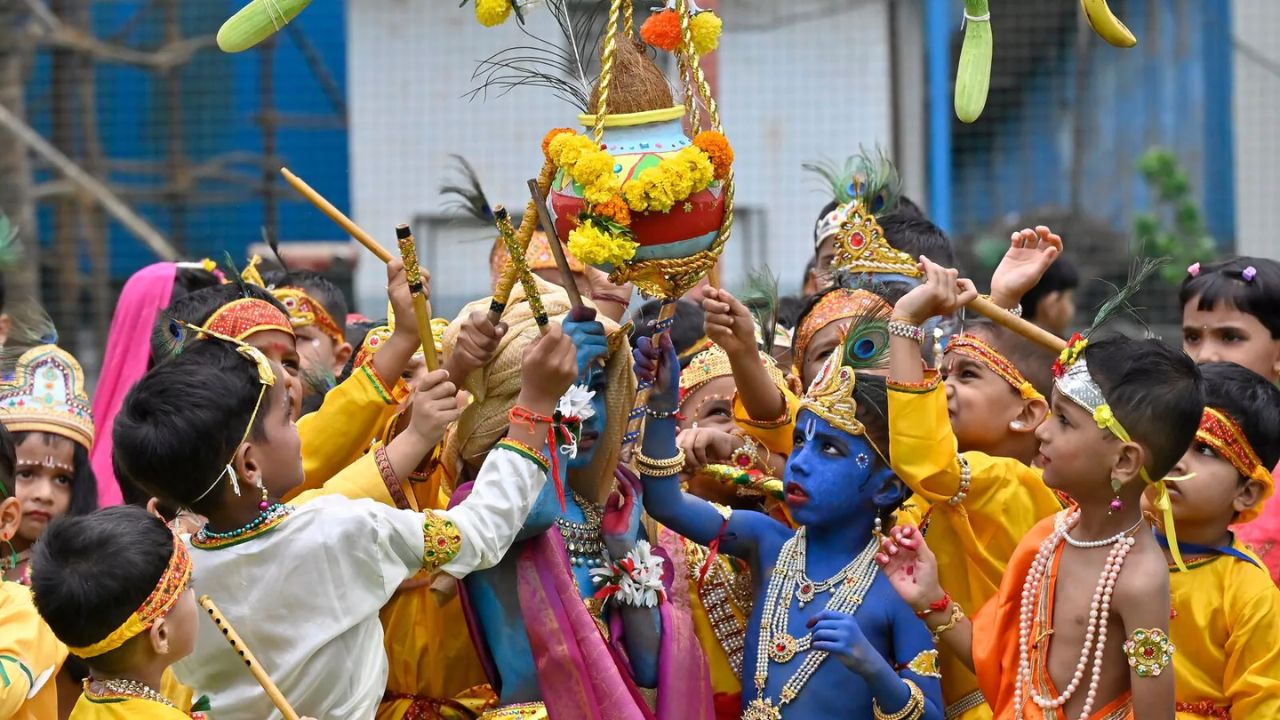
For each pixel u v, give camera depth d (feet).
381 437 16.93
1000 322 15.78
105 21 52.85
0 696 13.88
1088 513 14.64
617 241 13.43
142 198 48.67
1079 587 14.61
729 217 14.11
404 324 16.38
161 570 13.12
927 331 16.85
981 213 46.68
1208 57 47.06
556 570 14.40
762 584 16.15
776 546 16.21
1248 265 20.17
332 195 50.16
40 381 18.93
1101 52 46.70
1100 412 14.16
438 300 45.06
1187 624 16.28
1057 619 14.71
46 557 13.12
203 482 13.78
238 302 17.35
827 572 15.75
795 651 15.48
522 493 13.97
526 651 14.52
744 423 17.49
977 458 16.81
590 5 15.78
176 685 14.06
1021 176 46.70
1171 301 42.47
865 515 15.88
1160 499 14.49
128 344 21.85
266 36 14.38
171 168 48.65
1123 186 46.68
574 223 13.99
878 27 45.29
